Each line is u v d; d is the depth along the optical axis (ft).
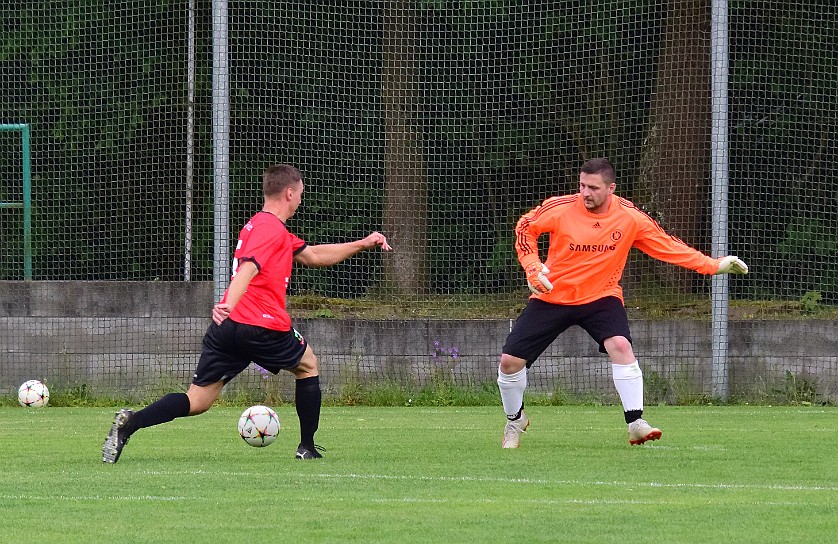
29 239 164.45
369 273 169.58
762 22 165.37
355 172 170.09
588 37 168.86
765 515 58.85
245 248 81.35
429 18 169.78
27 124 165.99
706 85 163.02
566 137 171.22
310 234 171.32
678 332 150.51
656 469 79.46
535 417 130.00
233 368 84.02
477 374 154.20
